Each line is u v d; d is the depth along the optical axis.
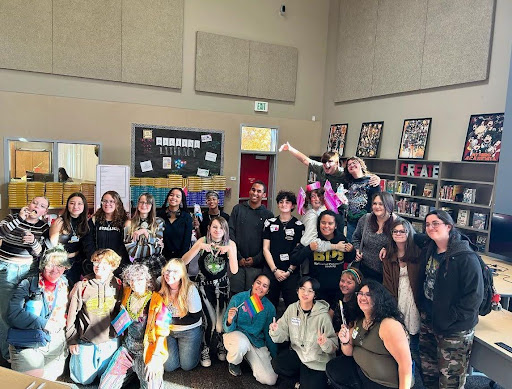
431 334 2.74
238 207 3.99
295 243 3.65
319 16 7.48
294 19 7.28
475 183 4.80
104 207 3.47
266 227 3.74
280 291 3.84
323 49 7.61
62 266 2.75
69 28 5.65
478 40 4.71
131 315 2.87
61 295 2.83
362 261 3.20
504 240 3.91
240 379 3.13
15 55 5.39
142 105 6.24
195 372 3.21
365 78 6.51
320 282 3.36
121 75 6.03
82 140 5.88
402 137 5.75
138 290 2.86
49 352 2.80
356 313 2.72
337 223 3.54
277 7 7.11
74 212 3.35
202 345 3.33
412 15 5.61
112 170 5.72
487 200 4.71
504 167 3.97
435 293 2.54
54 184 5.58
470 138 4.77
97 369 2.94
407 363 2.24
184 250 3.67
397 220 2.87
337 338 2.89
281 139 7.43
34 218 3.23
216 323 3.43
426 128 5.39
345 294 2.81
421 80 5.46
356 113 6.81
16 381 1.51
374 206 3.04
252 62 6.96
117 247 3.48
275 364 3.01
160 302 2.89
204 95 6.70
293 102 7.46
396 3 5.88
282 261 3.64
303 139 7.63
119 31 5.95
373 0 6.34
